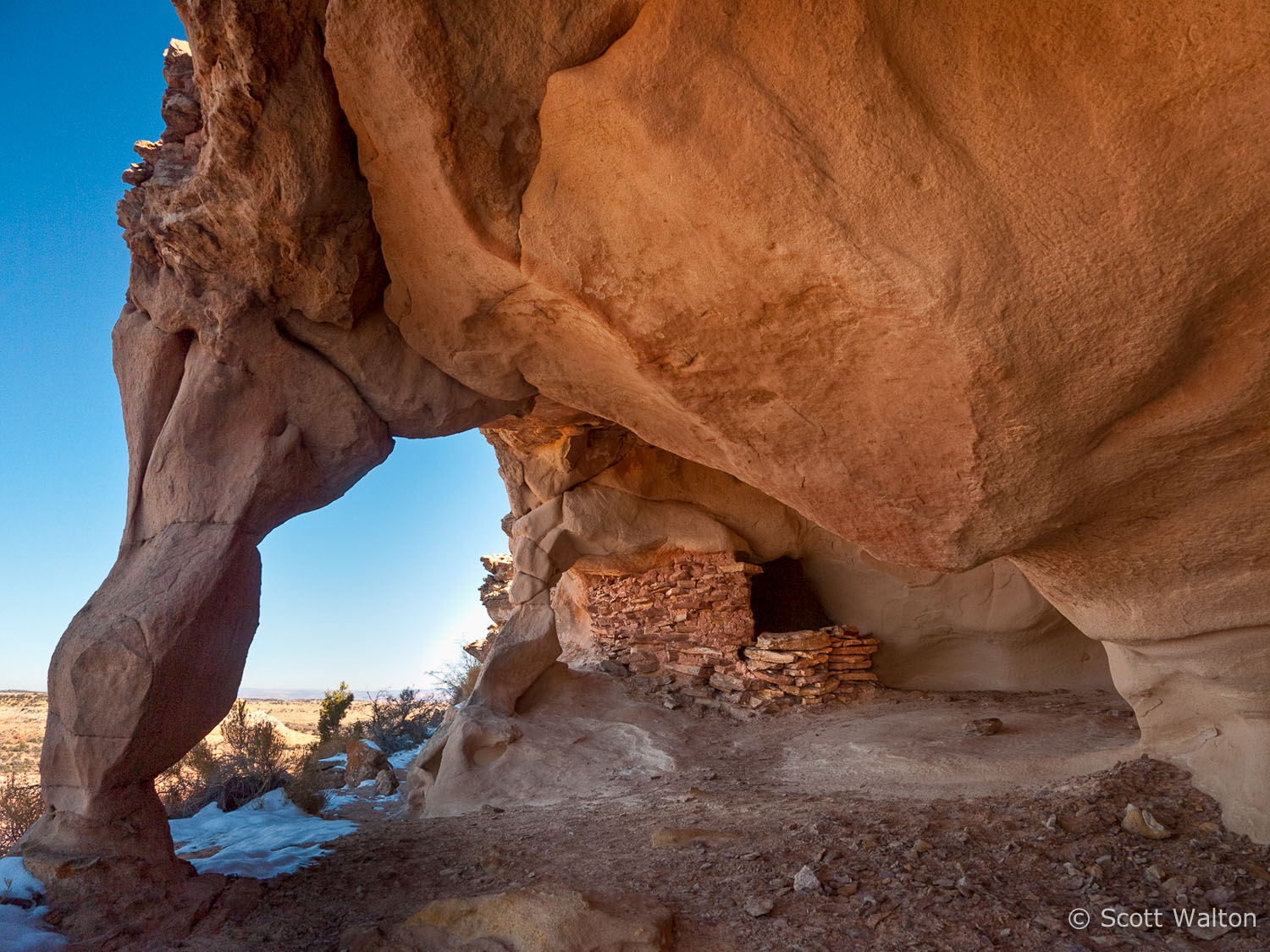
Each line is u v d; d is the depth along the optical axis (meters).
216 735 11.98
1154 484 3.31
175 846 5.58
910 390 3.30
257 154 4.18
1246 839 3.59
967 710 7.60
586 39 3.36
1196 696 4.32
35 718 24.17
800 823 4.64
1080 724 6.41
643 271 3.68
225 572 4.76
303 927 3.96
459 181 3.82
